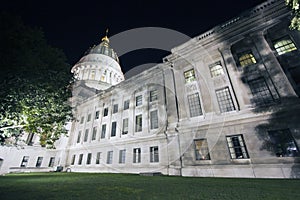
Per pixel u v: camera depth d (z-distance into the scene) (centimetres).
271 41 1695
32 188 902
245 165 1373
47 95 1097
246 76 1695
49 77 1070
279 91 1427
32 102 1019
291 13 1465
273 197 623
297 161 1199
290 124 1297
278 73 1480
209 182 1069
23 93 922
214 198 631
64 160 3312
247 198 620
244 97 1614
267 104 1473
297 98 1320
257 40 1677
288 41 1614
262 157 1334
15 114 977
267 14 1625
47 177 1659
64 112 1447
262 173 1279
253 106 1531
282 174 1205
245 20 1728
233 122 1548
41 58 1074
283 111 1334
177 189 829
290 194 661
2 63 786
